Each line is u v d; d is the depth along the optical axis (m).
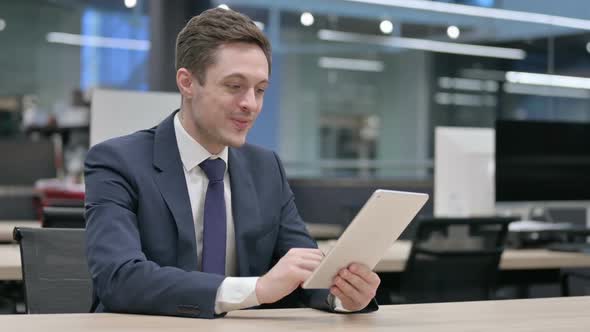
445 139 4.01
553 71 10.06
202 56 1.61
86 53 10.83
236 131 1.63
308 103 11.63
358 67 11.59
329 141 11.81
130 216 1.62
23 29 10.72
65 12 10.80
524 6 10.13
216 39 1.60
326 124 11.79
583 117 9.84
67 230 2.01
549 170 3.93
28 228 1.97
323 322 1.41
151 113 3.31
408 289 3.23
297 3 11.03
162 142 1.72
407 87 11.48
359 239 1.42
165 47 7.09
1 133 9.25
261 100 1.66
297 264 1.45
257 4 10.90
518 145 3.87
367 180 5.19
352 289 1.49
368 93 11.91
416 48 11.14
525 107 10.38
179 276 1.47
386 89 11.65
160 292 1.45
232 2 10.77
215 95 1.60
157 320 1.39
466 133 4.04
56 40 10.80
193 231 1.66
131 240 1.57
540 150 3.91
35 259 1.94
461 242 3.25
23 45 10.72
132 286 1.47
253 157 1.85
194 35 1.63
